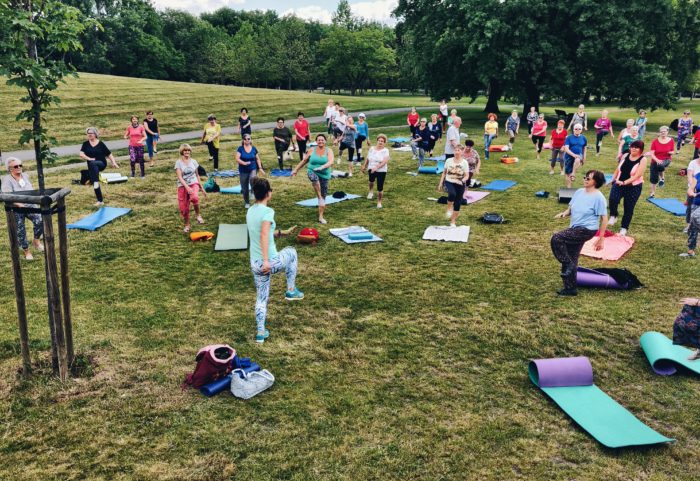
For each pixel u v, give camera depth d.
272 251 6.44
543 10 30.30
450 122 16.50
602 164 19.11
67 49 5.71
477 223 11.56
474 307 7.43
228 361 5.50
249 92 45.94
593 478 4.26
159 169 17.05
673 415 5.08
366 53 87.38
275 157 19.83
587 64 33.09
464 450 4.58
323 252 9.70
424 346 6.37
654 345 5.98
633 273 8.68
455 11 32.94
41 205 5.06
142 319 6.97
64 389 5.40
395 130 28.88
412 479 4.25
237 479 4.22
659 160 13.65
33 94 5.47
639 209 12.95
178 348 6.24
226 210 12.41
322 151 11.05
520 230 11.03
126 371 5.74
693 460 4.47
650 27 32.50
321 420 4.97
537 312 7.25
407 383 5.60
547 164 18.83
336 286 8.17
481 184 15.44
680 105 56.78
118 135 25.36
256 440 4.69
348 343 6.43
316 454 4.52
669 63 36.09
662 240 10.42
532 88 35.88
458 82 37.22
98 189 12.43
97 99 33.34
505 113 43.09
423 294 7.87
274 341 6.45
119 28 81.50
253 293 7.89
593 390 5.43
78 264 8.96
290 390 5.45
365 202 13.29
